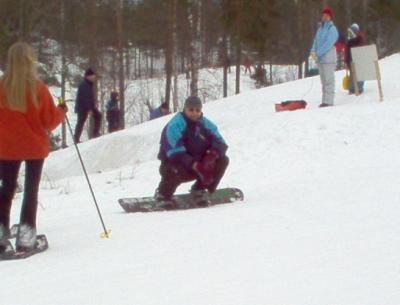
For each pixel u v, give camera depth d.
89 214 13.53
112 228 11.08
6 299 7.39
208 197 12.94
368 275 7.25
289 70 60.75
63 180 20.94
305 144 19.58
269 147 19.84
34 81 9.34
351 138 19.66
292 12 61.28
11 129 9.40
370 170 15.36
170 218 11.65
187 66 55.72
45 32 47.44
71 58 50.38
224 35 53.91
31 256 9.43
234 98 29.22
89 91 27.45
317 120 20.97
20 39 39.12
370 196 11.92
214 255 8.56
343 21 58.88
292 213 11.04
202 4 59.50
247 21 54.03
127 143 24.94
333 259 7.96
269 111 25.62
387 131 19.80
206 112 27.95
